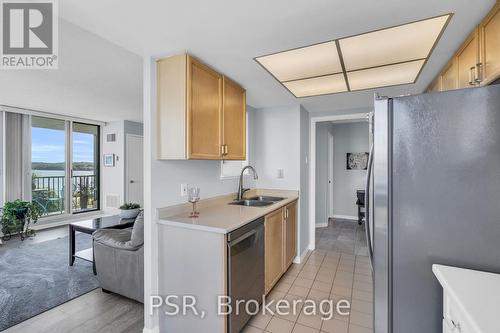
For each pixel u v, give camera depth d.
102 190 5.98
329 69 2.13
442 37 1.58
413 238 1.09
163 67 1.88
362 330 1.94
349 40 1.65
